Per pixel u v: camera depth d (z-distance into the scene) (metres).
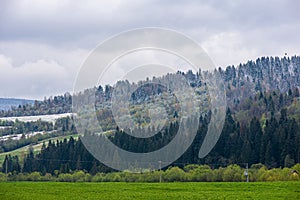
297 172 81.94
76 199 42.34
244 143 100.50
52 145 109.75
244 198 42.47
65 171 99.19
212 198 42.66
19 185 57.91
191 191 49.66
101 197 44.06
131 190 50.84
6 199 42.19
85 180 88.75
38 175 100.50
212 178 82.94
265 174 82.88
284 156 97.25
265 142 101.00
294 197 42.94
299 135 98.81
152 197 43.94
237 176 83.94
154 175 75.44
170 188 53.12
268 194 45.34
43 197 43.88
